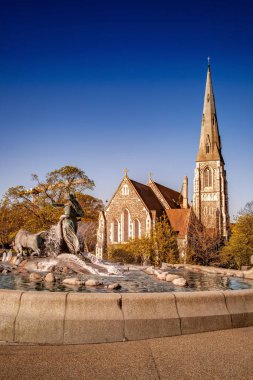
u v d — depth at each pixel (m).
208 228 68.94
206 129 82.19
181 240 57.16
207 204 78.19
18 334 6.89
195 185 79.62
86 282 11.41
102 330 6.93
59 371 5.49
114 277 14.13
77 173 51.00
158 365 5.75
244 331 7.62
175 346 6.63
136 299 7.31
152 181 69.94
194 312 7.57
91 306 7.08
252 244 47.56
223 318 7.79
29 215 49.75
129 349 6.48
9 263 17.28
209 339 7.04
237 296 8.21
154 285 12.19
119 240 60.94
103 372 5.47
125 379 5.25
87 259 15.82
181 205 74.69
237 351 6.37
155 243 50.88
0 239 50.19
